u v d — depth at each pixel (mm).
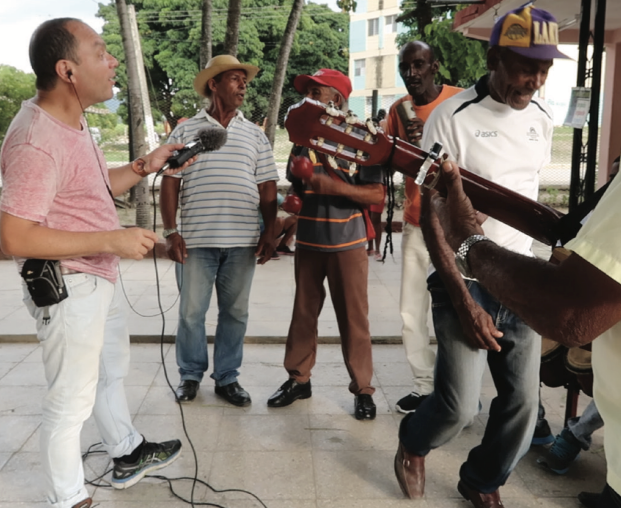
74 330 2312
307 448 3070
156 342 4527
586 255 1122
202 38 8273
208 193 3438
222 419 3373
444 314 2377
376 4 27656
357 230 3363
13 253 2137
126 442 2709
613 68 7680
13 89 12320
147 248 2299
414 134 3477
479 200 1899
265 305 5469
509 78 2326
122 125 13766
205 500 2645
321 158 3006
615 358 1244
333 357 4309
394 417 3414
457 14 7109
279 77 9562
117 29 23562
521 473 2875
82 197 2297
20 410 3420
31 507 2570
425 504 2625
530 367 2346
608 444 1319
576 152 3250
